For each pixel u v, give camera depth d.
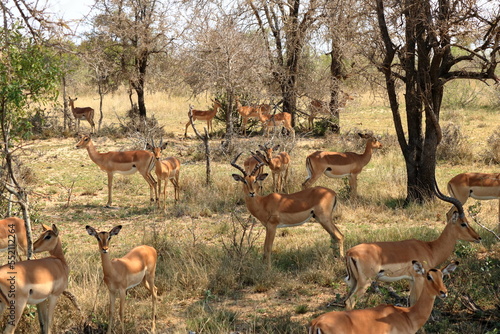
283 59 25.03
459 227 7.66
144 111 27.78
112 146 23.69
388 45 13.52
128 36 25.81
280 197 10.20
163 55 27.14
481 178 12.19
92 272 9.43
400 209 13.72
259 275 9.45
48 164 20.75
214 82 20.72
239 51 19.94
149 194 17.09
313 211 10.17
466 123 27.56
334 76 23.34
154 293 7.96
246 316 8.03
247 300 8.73
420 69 13.34
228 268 9.58
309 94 23.62
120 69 26.53
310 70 24.09
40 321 7.17
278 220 10.13
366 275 7.21
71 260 10.19
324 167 15.09
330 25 19.95
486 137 23.58
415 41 13.36
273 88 23.20
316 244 10.95
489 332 6.44
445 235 7.72
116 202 16.09
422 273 5.93
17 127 9.62
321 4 21.16
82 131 26.98
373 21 14.20
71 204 15.70
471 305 7.64
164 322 7.96
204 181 17.30
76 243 12.04
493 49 11.77
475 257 9.50
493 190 12.06
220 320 7.80
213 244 11.68
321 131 26.33
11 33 8.29
